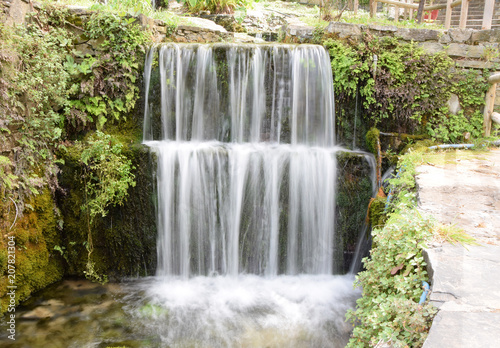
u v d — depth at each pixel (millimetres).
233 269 5828
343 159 5863
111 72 6109
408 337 2199
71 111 5793
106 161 5500
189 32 7719
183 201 5707
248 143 6344
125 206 5656
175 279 5750
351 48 6480
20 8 5359
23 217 5008
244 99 6309
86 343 4188
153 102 6328
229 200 5750
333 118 6523
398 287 2586
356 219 5863
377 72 6465
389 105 6523
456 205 3635
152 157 5617
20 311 4758
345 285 5633
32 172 5168
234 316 4773
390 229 3086
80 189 5586
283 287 5555
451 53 6789
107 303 5027
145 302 5070
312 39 7020
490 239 2949
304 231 5859
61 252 5574
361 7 14242
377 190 5797
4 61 4633
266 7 12773
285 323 4641
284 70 6293
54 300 5051
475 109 6883
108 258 5711
